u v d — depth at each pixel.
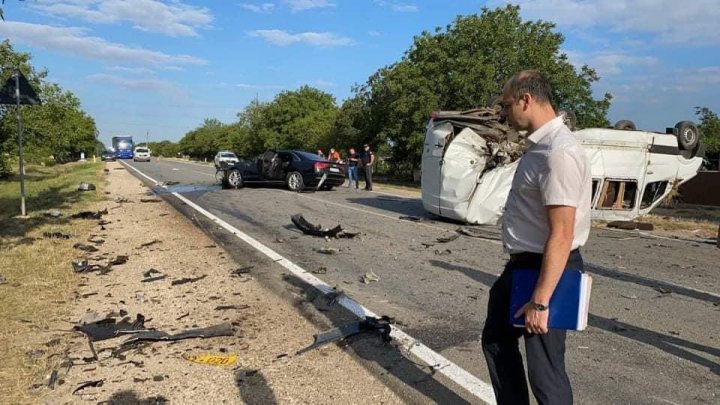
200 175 29.45
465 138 11.90
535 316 2.40
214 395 3.63
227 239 9.21
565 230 2.35
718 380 4.00
